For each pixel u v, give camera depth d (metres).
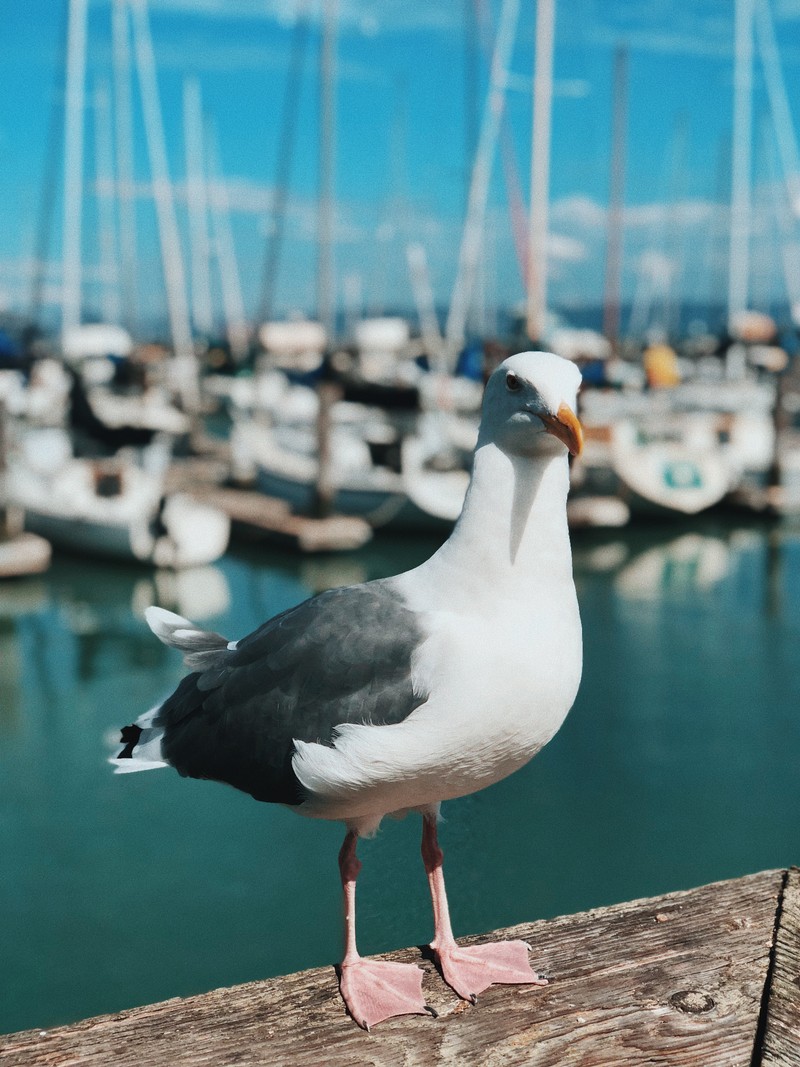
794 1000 2.15
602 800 9.15
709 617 15.45
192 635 2.62
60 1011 6.59
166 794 9.57
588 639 14.32
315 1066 2.04
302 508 20.11
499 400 2.18
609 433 21.91
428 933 4.02
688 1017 2.13
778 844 8.48
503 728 2.13
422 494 19.28
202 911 7.67
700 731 10.87
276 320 46.69
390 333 42.31
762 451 24.22
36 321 32.16
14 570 17.06
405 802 2.28
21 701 11.91
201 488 22.33
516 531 2.15
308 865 8.27
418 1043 2.10
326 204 19.98
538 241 21.31
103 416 23.88
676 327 60.06
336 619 2.27
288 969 6.98
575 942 2.40
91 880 8.02
